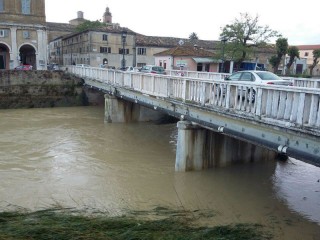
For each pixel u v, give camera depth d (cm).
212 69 4816
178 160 1356
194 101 1235
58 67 4800
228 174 1354
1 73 3375
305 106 770
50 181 1284
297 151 820
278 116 849
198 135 1356
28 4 4631
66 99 3650
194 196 1148
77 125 2458
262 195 1166
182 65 4728
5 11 4497
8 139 1964
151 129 2334
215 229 850
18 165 1475
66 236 715
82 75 3394
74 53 6228
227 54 4322
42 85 3562
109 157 1620
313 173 1410
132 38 5719
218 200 1118
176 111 1432
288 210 1052
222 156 1416
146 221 869
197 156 1368
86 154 1669
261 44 4403
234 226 903
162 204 1078
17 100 3441
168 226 838
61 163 1514
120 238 720
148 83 1644
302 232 910
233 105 1030
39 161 1540
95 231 757
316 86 1669
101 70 2633
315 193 1196
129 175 1360
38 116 2895
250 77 1427
